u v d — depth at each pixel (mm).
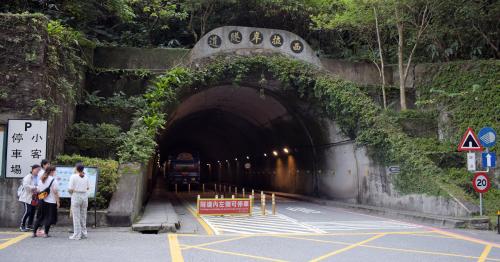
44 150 12438
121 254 8672
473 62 22156
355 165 22812
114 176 14000
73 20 22078
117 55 21344
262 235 12047
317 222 15672
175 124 37812
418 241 11344
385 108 22266
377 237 11969
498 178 19266
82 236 10672
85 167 12547
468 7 20875
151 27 27141
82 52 18719
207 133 53750
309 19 28094
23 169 12273
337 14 23859
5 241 9836
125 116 19438
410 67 23938
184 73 20891
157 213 16531
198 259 8367
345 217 17594
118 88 20797
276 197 32062
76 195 10469
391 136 19922
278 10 27812
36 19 13094
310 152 29016
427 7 21469
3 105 12531
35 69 12906
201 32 28031
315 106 24219
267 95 26562
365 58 26422
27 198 11242
